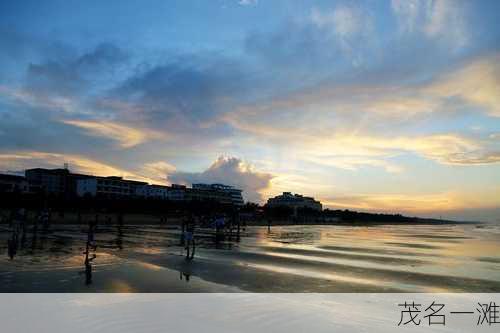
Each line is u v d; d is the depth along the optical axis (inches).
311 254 1285.7
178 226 3417.8
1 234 1728.6
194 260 1024.2
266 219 6678.2
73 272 746.2
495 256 1311.5
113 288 610.5
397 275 845.2
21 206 3988.7
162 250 1277.1
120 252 1162.0
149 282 674.8
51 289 588.7
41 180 6215.6
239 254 1215.6
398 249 1587.1
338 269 927.0
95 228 2447.1
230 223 2955.2
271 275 807.1
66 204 4480.8
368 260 1138.7
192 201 6574.8
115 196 6225.4
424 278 807.7
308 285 701.9
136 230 2561.5
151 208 5310.0
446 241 2288.4
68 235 1825.8
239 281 724.7
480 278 815.1
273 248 1485.0
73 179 6628.9
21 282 634.8
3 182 5654.5
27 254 1010.7
